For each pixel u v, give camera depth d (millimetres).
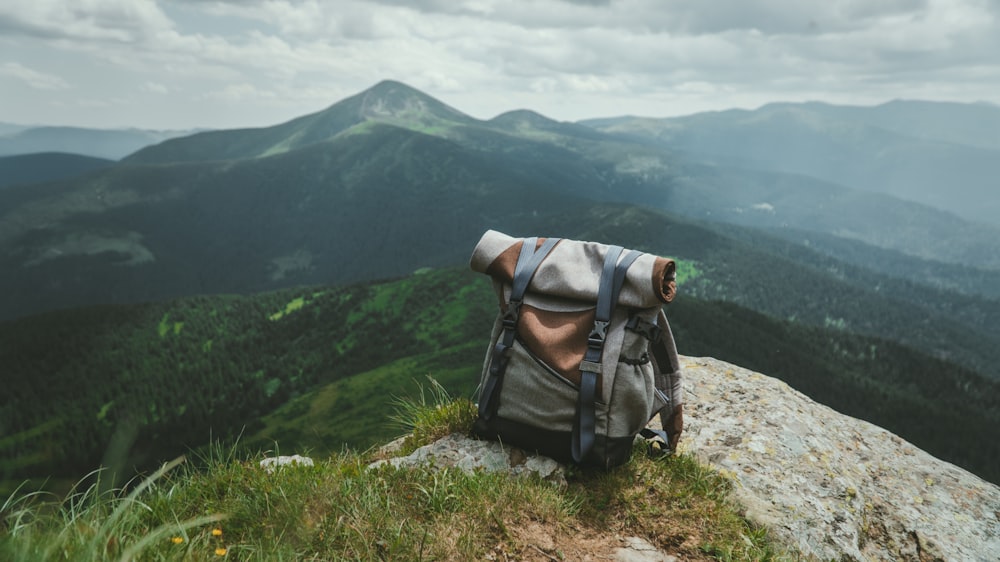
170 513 2523
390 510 2691
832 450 4062
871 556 3379
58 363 199625
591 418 3053
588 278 3232
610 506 3156
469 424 3645
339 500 2676
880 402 181875
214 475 2855
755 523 3258
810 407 4602
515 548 2674
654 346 3439
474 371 147750
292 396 180750
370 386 149125
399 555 2406
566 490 3207
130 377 191375
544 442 3223
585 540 2881
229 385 189875
